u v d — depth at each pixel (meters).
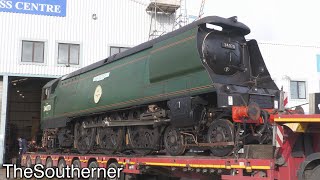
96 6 21.91
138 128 10.18
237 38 9.05
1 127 19.86
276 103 8.48
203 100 8.10
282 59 23.44
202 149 8.17
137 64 10.09
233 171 6.75
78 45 21.48
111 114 11.66
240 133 7.43
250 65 9.12
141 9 22.56
